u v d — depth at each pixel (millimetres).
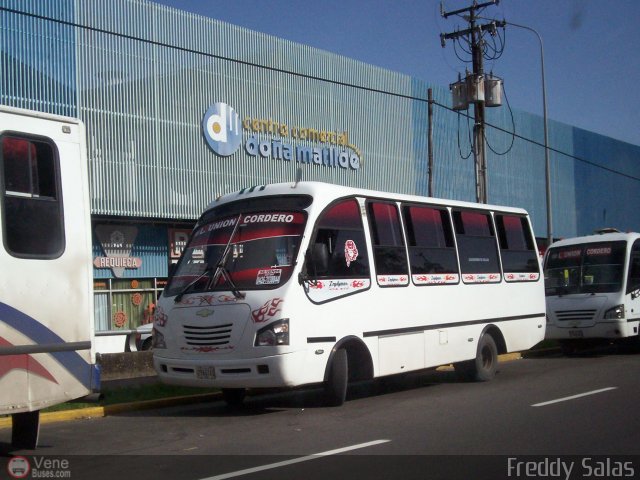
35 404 7945
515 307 15680
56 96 24094
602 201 49344
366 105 34156
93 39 25172
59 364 8172
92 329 8562
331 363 11484
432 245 13766
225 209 12289
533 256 16547
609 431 9422
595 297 19484
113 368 15859
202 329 11055
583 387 13484
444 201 14375
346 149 33156
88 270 8562
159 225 28641
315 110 32094
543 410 11070
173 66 27516
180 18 27750
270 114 30500
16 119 8102
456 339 13992
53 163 8367
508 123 41750
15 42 23094
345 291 11719
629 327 19312
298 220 11445
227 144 29000
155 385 14188
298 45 31594
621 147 51844
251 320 10766
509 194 41438
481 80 23203
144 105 26625
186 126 27859
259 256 11289
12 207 7926
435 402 12148
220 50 28906
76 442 9633
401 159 35594
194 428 10531
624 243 19875
